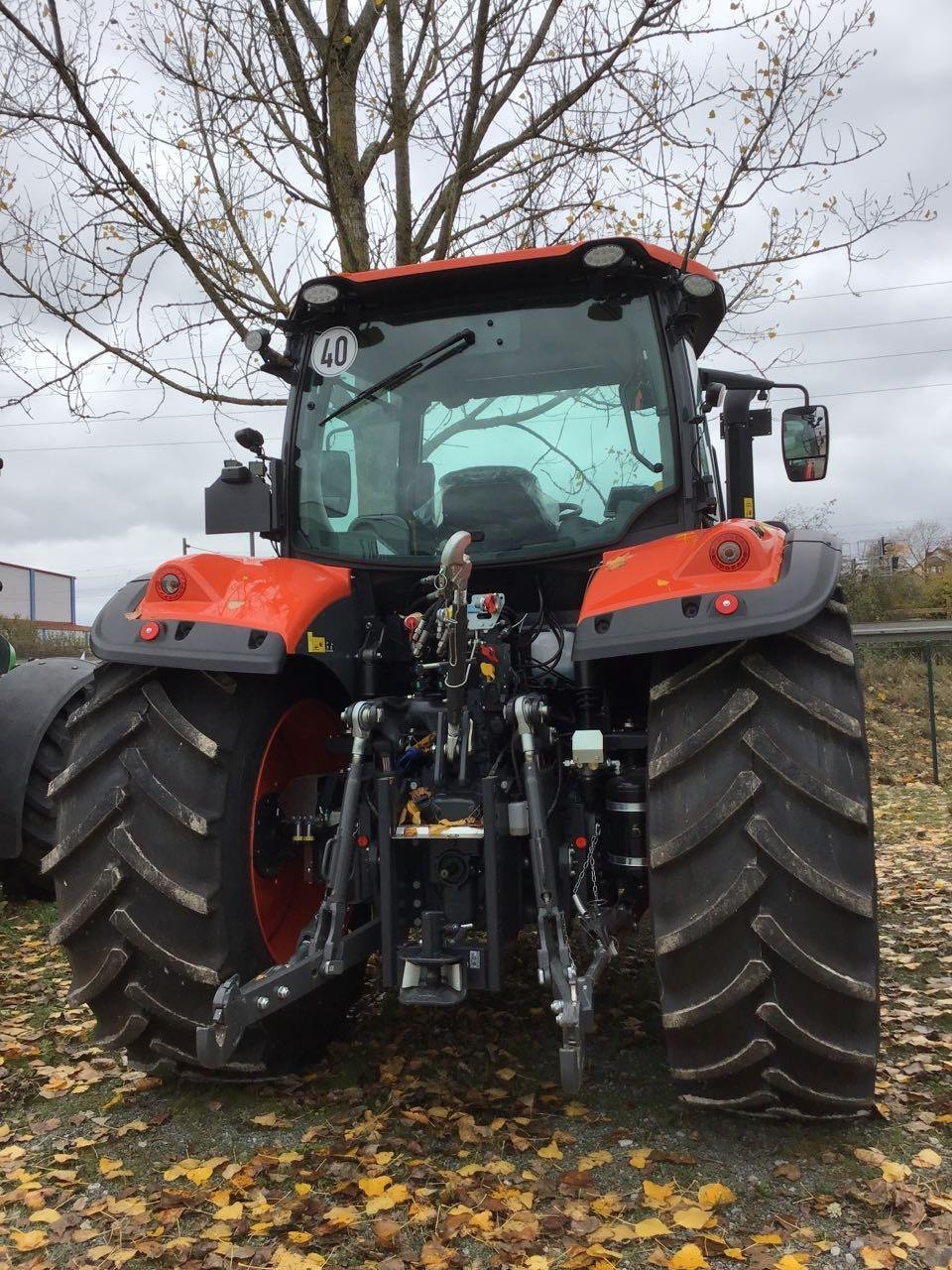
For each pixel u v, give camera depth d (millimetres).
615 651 2332
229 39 5344
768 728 2291
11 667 5945
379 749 2795
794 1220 2135
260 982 2391
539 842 2432
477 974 2469
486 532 3049
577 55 5832
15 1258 2131
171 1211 2256
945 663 13430
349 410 3195
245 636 2527
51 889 5191
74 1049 3262
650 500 2928
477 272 2994
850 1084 2305
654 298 2982
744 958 2229
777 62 5770
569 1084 2221
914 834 6938
